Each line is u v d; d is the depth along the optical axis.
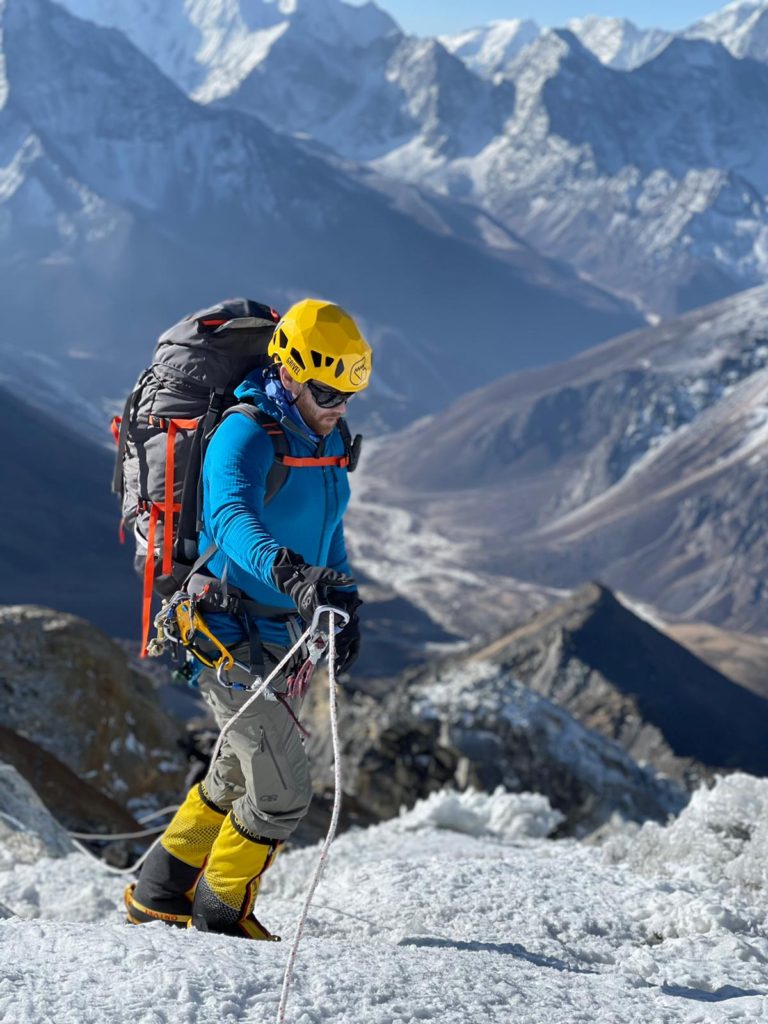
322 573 2.83
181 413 3.36
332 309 3.22
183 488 3.29
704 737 86.69
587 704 91.56
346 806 16.22
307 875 5.26
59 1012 2.19
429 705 26.62
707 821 4.70
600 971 3.27
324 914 4.04
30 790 6.49
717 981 3.07
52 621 12.43
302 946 2.78
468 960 2.86
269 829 3.41
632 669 94.50
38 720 11.46
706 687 95.31
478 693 27.12
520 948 3.47
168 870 3.64
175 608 3.29
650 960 3.19
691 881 4.32
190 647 3.29
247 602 3.25
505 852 5.33
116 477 3.67
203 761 6.21
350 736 27.34
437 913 3.84
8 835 5.75
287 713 3.32
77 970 2.42
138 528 3.51
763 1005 2.63
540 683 94.88
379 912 3.95
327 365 3.15
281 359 3.22
